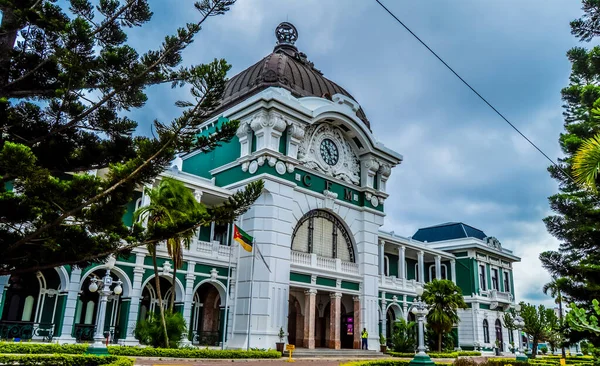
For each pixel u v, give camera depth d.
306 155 32.28
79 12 13.57
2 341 18.92
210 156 34.81
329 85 38.25
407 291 40.38
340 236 34.00
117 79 12.28
